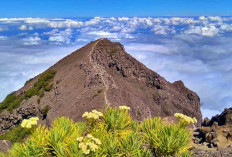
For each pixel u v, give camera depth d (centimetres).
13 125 6750
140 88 7994
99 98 5359
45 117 6344
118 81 7188
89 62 7488
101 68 7188
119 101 5603
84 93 6066
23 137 4981
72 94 6359
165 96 8200
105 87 5966
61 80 7388
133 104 5925
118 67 8162
